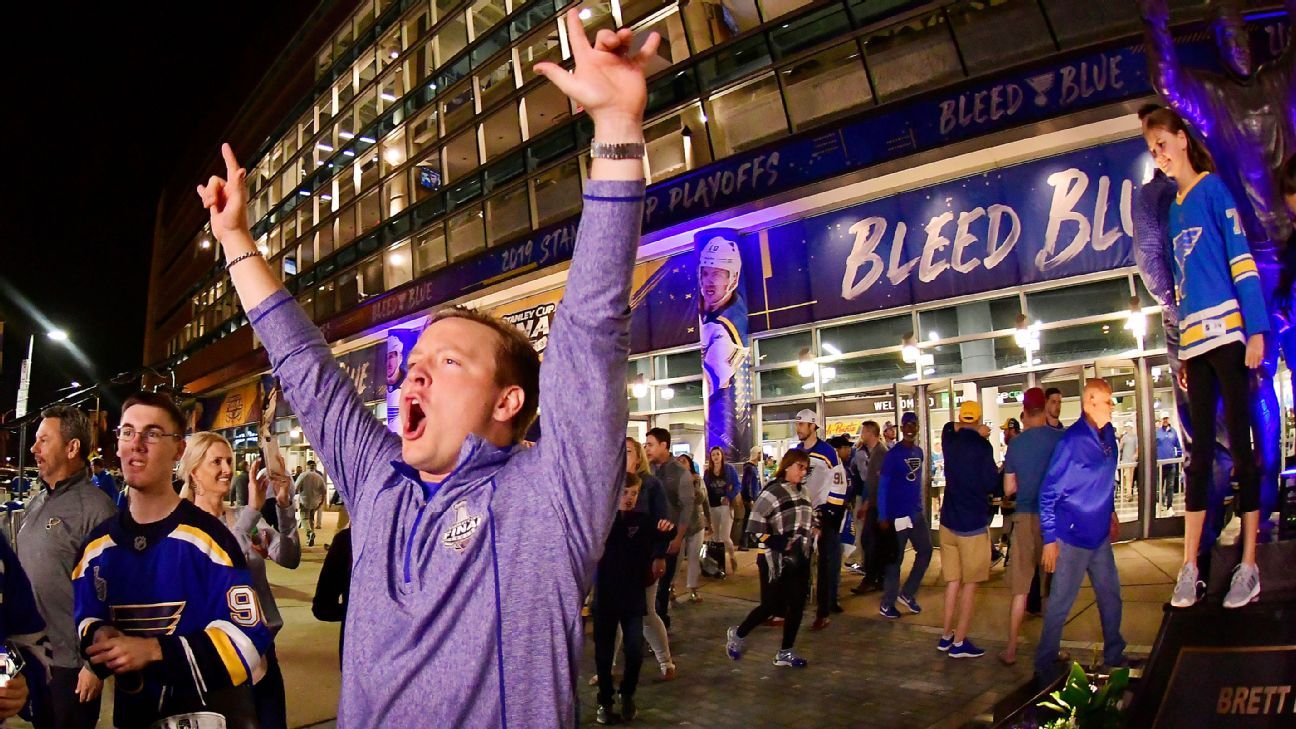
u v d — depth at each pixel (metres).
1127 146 10.30
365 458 1.61
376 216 24.84
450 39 22.48
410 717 1.23
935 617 7.39
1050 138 10.49
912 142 11.34
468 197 20.77
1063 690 3.20
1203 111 2.37
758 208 13.30
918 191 12.20
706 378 14.00
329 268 27.44
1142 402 10.20
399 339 22.59
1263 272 2.35
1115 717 2.96
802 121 13.45
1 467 16.88
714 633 7.42
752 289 14.14
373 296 23.95
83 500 3.44
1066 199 10.74
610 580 5.07
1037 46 10.92
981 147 10.81
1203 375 2.38
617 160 1.27
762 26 13.73
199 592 2.48
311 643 7.18
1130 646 5.62
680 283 15.33
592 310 1.27
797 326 13.48
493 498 1.31
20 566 2.64
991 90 10.61
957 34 11.60
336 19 28.30
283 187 32.06
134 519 2.61
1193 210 2.40
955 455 6.17
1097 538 4.92
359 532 1.46
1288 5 2.31
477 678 1.21
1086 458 4.92
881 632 7.02
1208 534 2.38
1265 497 2.26
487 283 19.00
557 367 1.30
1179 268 2.47
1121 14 10.29
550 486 1.29
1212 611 2.31
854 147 11.96
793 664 6.07
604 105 1.28
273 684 3.26
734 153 14.26
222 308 36.16
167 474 2.68
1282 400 2.32
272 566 12.74
